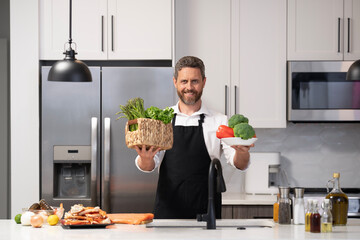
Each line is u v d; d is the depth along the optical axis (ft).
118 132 13.08
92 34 13.67
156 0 13.69
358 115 13.89
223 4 14.23
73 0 13.66
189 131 10.10
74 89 13.20
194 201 9.86
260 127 14.17
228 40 14.21
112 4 13.67
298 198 8.58
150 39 13.69
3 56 15.58
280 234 7.47
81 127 13.19
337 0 14.24
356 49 14.24
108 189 12.96
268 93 14.17
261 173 14.24
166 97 13.19
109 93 13.16
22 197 13.41
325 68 13.89
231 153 9.73
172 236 7.23
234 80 14.19
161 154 10.02
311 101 13.93
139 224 8.52
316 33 14.24
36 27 13.55
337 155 15.39
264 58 14.21
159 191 9.98
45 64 14.26
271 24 14.21
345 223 8.47
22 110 13.48
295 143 15.38
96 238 7.11
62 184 13.51
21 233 7.66
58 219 8.55
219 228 8.71
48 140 13.21
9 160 15.71
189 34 14.25
